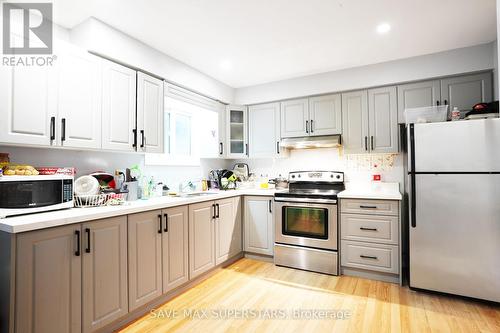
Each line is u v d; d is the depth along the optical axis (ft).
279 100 11.76
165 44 8.20
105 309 5.61
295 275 9.14
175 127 10.80
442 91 8.96
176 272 7.48
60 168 6.23
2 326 4.36
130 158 8.63
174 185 10.34
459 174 7.06
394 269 8.32
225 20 6.93
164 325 6.19
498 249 6.66
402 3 6.29
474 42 8.21
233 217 10.32
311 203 9.47
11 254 4.26
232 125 12.49
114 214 5.77
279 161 12.57
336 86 10.39
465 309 6.70
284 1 6.16
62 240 4.94
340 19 6.94
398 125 9.55
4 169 5.30
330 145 10.66
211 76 11.00
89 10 6.39
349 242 9.00
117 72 7.30
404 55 9.11
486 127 6.81
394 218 8.34
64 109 6.09
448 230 7.19
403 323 6.13
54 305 4.79
